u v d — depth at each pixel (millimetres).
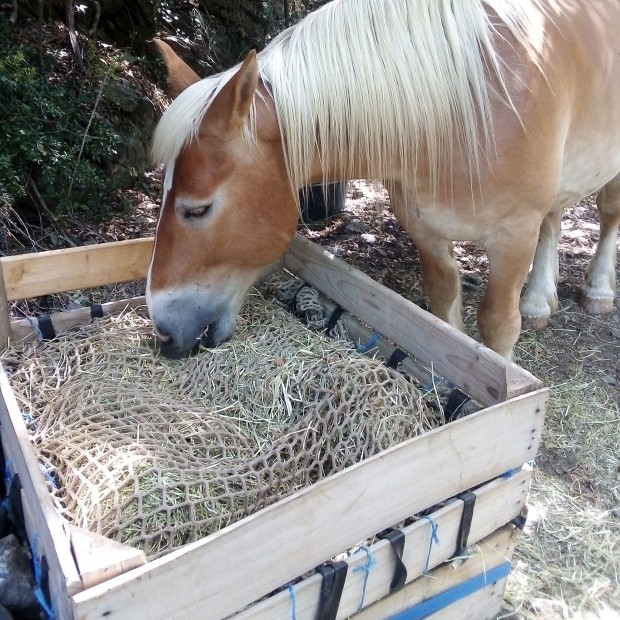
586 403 2123
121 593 780
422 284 2775
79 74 3059
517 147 1513
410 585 1208
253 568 920
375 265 2926
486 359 1287
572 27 1670
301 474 1258
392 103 1432
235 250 1444
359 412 1325
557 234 2479
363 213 3396
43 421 1344
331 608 1057
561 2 1704
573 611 1483
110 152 2900
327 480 952
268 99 1396
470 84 1474
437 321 1418
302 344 1572
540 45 1546
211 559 856
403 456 1038
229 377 1489
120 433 1251
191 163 1317
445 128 1481
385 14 1419
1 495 1419
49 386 1462
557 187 1661
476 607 1385
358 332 1694
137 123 3316
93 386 1419
